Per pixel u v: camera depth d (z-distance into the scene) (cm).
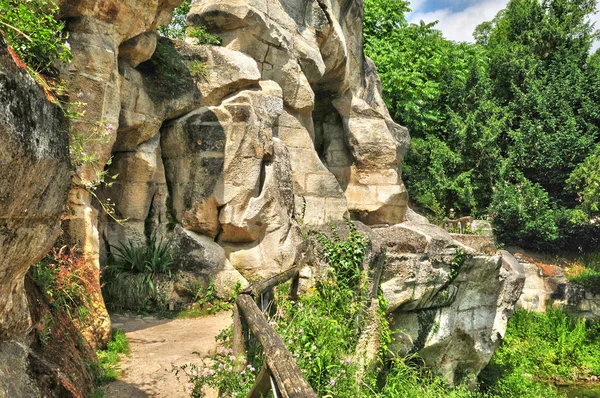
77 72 554
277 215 798
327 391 413
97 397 355
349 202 1288
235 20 912
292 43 1016
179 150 776
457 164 1914
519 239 1891
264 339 284
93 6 562
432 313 785
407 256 697
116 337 501
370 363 577
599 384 1320
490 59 2223
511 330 1506
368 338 584
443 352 829
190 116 769
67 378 292
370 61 1486
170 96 736
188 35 923
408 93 1898
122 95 668
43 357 289
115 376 411
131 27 617
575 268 1780
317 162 1038
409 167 1930
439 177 1866
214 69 792
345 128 1293
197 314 673
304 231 630
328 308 541
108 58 578
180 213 766
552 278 1670
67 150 259
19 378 243
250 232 773
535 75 2053
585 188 1698
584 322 1520
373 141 1284
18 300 257
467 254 799
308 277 573
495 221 1872
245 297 378
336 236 593
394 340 724
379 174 1291
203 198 757
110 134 586
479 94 2019
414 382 695
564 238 1872
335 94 1281
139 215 732
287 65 1000
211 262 727
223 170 765
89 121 560
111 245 708
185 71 763
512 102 2042
